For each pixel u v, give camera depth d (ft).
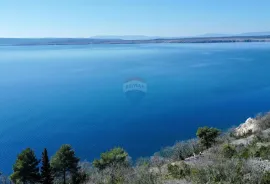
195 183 45.42
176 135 184.34
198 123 209.15
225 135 126.82
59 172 96.68
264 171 44.04
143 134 187.93
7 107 256.11
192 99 273.75
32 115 229.45
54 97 291.79
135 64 568.82
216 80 379.14
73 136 187.11
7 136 184.96
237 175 43.78
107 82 357.82
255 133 105.81
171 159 99.25
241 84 352.69
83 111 237.04
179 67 509.76
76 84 358.23
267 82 364.79
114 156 94.84
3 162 152.66
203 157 71.10
